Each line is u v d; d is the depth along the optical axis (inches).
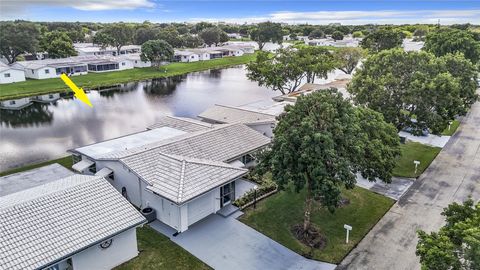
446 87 1121.4
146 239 784.3
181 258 722.8
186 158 924.0
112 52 4407.0
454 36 2461.9
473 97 1360.7
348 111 756.6
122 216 708.7
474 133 1550.2
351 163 749.3
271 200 954.1
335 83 2114.9
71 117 1859.0
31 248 595.8
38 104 2162.9
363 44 3312.0
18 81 2792.8
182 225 804.6
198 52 4355.3
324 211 901.2
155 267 698.8
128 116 1881.2
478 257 432.1
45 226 637.9
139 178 866.8
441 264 469.1
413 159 1248.2
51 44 3550.7
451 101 1125.1
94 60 3388.3
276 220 862.5
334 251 751.1
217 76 3361.2
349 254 745.0
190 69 3690.9
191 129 1261.1
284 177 700.7
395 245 773.9
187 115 1908.2
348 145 728.3
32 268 566.9
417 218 879.1
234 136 1136.8
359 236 804.0
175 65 3868.1
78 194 721.6
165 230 818.2
